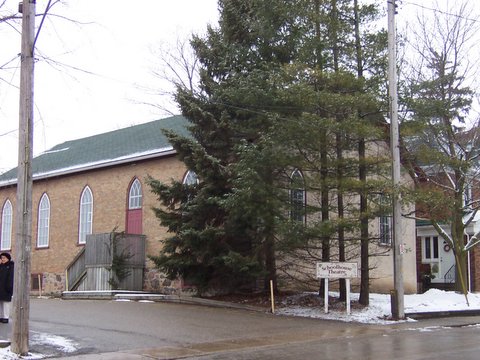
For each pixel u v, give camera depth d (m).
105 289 25.44
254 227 19.86
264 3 19.88
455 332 15.34
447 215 20.34
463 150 22.84
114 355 11.26
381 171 19.42
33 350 11.44
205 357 11.33
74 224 31.91
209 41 23.16
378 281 27.38
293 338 13.92
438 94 23.03
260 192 18.05
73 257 31.53
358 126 17.72
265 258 21.33
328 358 10.92
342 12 19.25
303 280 22.44
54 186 33.72
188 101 21.70
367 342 13.24
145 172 28.17
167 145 27.42
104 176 30.50
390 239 26.67
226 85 21.50
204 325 15.68
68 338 12.93
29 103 11.39
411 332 15.30
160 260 21.36
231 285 22.03
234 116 21.89
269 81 19.05
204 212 20.92
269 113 19.28
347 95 18.16
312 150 18.86
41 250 33.81
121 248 25.88
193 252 20.89
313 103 17.95
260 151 18.83
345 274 18.23
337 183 18.09
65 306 19.81
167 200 21.86
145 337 13.49
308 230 17.94
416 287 29.44
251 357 11.23
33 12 11.59
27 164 11.23
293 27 20.06
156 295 22.95
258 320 17.06
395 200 18.31
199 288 22.11
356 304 19.95
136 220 28.17
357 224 17.73
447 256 33.28
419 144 22.41
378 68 19.52
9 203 37.06
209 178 20.70
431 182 24.14
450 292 24.56
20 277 10.91
